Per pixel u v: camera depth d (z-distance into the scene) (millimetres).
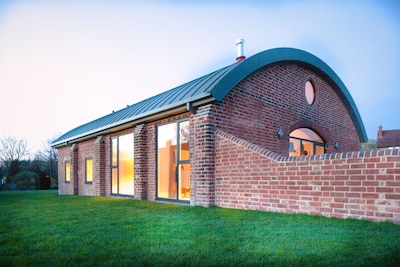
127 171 11523
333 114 12805
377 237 3754
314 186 5598
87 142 15000
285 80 10242
